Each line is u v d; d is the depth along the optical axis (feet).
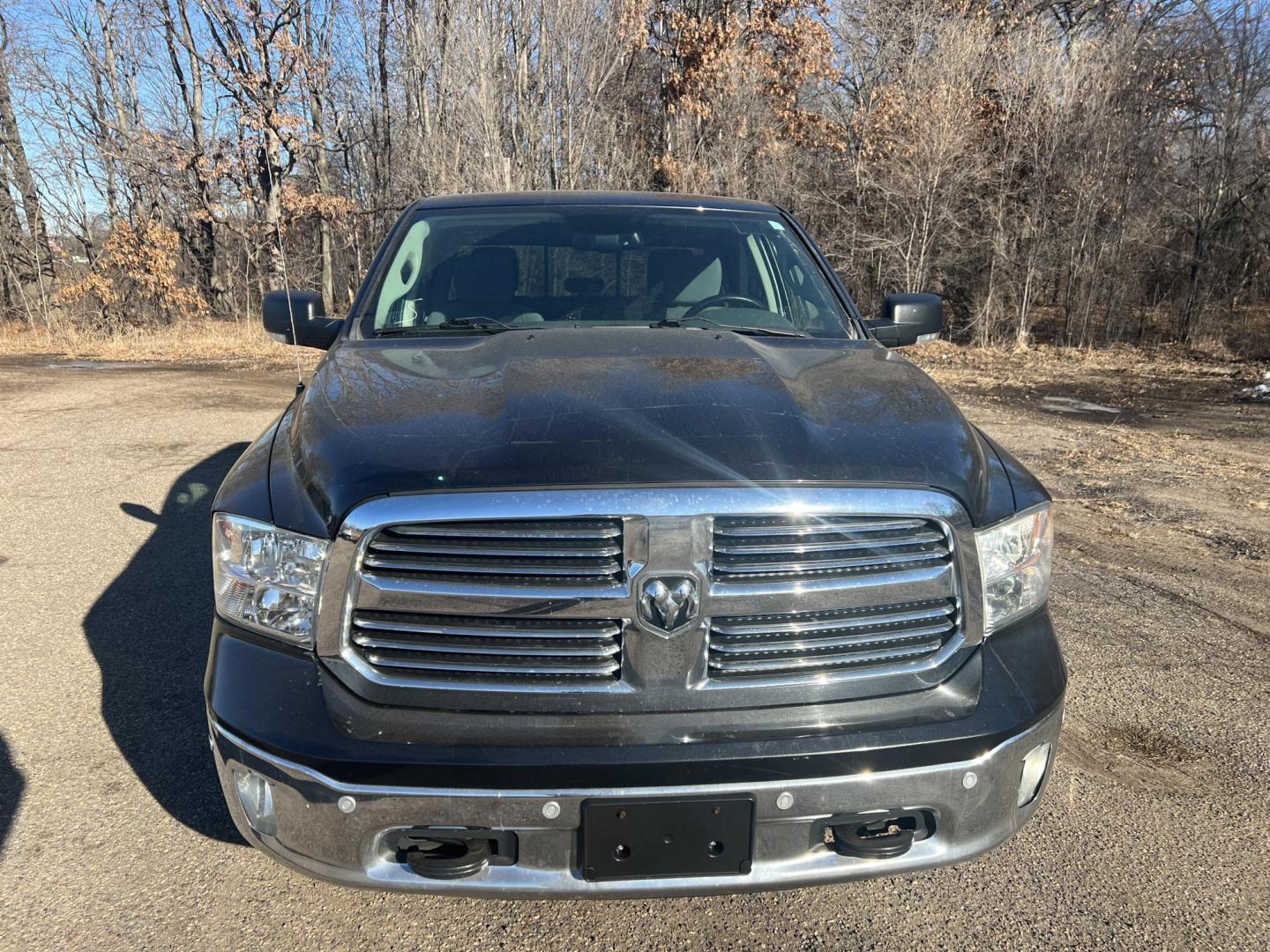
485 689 6.02
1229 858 8.12
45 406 31.89
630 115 79.92
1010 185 57.52
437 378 7.78
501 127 68.64
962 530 6.37
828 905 7.59
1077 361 48.62
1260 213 55.06
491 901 7.63
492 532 5.92
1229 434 27.50
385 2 87.51
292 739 5.96
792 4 68.49
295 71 77.46
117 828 8.45
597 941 7.16
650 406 6.79
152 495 19.92
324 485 6.30
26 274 75.20
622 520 5.90
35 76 74.59
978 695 6.34
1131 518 18.29
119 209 81.10
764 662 6.14
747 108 68.49
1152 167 56.34
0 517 18.17
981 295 57.47
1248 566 15.52
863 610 6.26
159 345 57.62
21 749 9.75
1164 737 10.13
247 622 6.54
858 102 68.44
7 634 12.66
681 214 11.68
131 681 11.31
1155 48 57.47
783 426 6.59
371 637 6.13
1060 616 13.38
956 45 59.77
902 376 8.22
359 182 94.84
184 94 88.94
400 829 5.94
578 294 10.50
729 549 6.04
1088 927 7.30
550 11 68.13
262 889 7.69
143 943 7.05
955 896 7.68
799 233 12.01
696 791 5.85
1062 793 9.08
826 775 5.96
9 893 7.58
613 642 6.02
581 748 5.83
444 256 10.85
